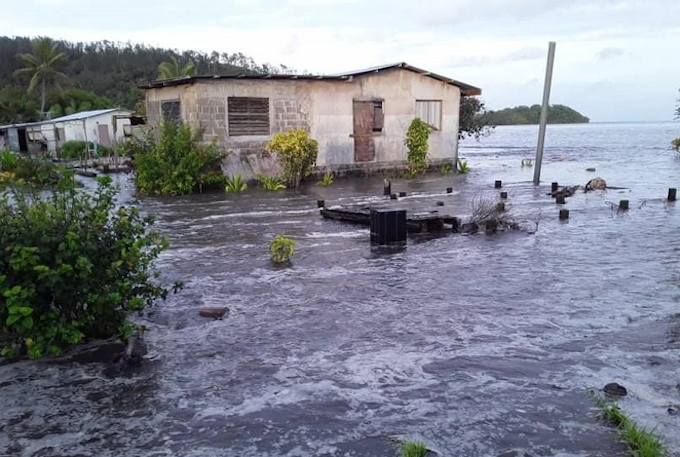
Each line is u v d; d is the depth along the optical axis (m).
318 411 4.49
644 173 22.56
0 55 84.38
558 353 5.44
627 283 7.59
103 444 4.12
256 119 19.11
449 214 12.80
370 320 6.38
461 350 5.55
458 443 4.03
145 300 6.20
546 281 7.75
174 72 49.16
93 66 87.81
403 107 22.59
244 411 4.51
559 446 3.96
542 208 13.88
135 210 6.12
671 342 5.66
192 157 17.62
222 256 9.41
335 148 21.09
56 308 5.46
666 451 3.85
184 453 3.99
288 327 6.21
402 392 4.76
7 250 5.07
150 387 4.93
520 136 80.38
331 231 11.39
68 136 39.53
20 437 4.22
